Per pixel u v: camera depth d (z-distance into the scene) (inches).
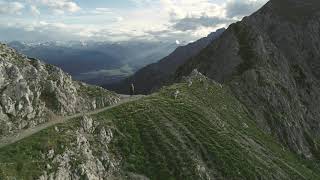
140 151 2970.0
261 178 3265.3
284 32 7618.1
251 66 6240.2
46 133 2544.3
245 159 3405.5
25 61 3191.4
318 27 7819.9
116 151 2874.0
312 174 4338.1
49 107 3038.9
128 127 3169.3
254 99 5654.5
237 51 6663.4
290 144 5324.8
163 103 3836.1
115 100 3737.7
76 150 2532.0
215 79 6304.1
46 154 2330.2
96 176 2519.7
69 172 2364.7
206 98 4685.0
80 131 2768.2
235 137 3804.1
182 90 4532.5
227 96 5260.8
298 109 6048.2
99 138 2864.2
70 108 3184.1
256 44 6673.2
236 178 3115.2
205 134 3506.4
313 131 5994.1
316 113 6358.3
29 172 2132.1
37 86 3016.7
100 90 3772.1
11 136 2524.6
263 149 4099.4
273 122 5433.1
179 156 3019.2
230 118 4537.4
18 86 2837.1
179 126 3432.6
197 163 3004.4
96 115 3149.6
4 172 2009.1
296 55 7278.5
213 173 3068.4
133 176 2741.1
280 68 6535.4
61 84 3297.2
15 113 2736.2
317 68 7214.6
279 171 3666.3
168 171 2874.0
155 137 3139.8
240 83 5821.9
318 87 6845.5
